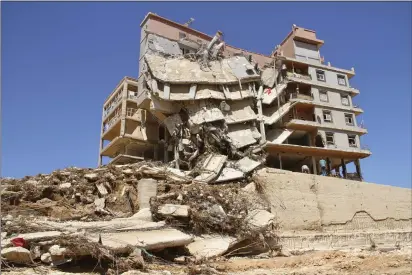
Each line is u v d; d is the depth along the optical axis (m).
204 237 17.62
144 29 44.19
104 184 21.23
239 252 18.72
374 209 29.55
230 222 18.95
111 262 12.20
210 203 19.84
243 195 22.83
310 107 46.28
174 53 43.59
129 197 20.58
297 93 45.50
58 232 13.14
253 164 30.83
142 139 44.25
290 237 22.48
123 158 43.41
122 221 16.44
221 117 36.06
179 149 35.91
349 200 28.19
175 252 15.55
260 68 46.81
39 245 11.96
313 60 50.34
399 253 20.97
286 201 24.44
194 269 12.87
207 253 16.23
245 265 15.40
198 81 37.03
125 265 11.86
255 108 41.81
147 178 21.97
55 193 19.84
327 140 45.22
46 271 11.03
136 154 46.47
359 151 45.75
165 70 37.53
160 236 14.86
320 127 44.88
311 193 26.03
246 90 39.53
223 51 46.41
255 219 20.62
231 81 38.47
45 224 14.20
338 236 25.36
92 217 18.19
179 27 46.19
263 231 20.08
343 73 50.41
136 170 23.06
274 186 24.55
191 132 36.16
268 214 21.44
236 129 38.06
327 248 23.94
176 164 35.28
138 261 12.34
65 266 11.90
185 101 36.88
